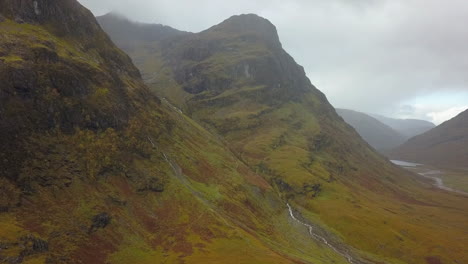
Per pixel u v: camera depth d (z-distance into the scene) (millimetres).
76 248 104062
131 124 170375
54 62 148250
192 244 128750
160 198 148750
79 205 117625
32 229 99625
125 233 121625
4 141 112375
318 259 166250
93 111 150375
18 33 150625
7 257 86250
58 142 130250
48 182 115750
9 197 103188
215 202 169750
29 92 128375
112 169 141250
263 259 124750
